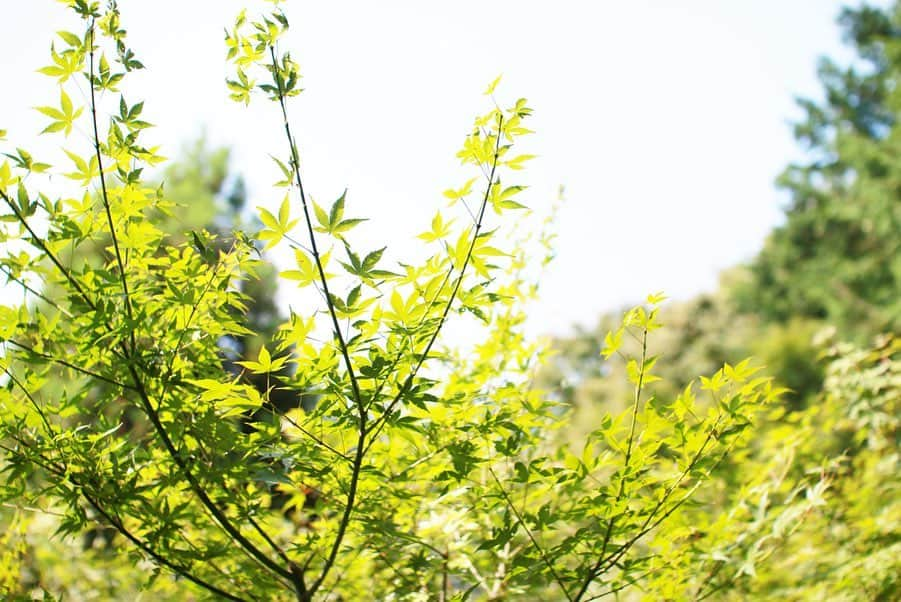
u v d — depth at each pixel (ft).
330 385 5.78
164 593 9.35
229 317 6.24
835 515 10.60
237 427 6.34
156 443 6.91
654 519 6.72
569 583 7.00
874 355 12.75
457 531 8.58
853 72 63.52
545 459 6.53
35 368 6.65
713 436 6.32
